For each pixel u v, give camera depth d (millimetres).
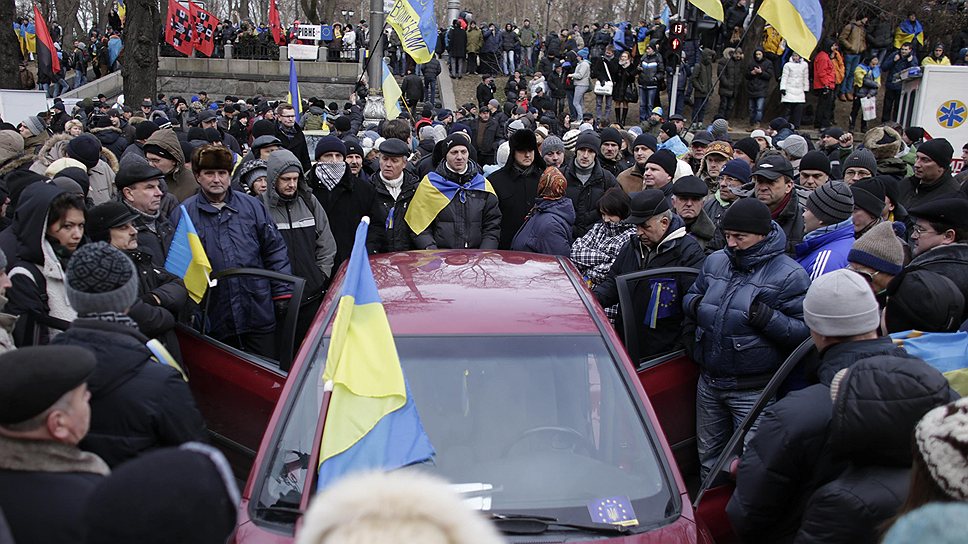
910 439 2211
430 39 13961
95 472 2475
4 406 2268
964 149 9031
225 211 5449
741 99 22594
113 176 7574
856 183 5852
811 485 2766
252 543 2723
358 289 3377
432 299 3742
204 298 4926
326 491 1252
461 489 2979
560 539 2803
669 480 3033
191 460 1483
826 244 4910
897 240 4188
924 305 3574
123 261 3125
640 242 5324
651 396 4242
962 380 3297
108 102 20406
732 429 4469
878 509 2307
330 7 39312
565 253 5898
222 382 4250
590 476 3051
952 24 22469
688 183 5707
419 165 8586
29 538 2273
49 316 4156
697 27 20312
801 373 4098
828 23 21297
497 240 6500
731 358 4277
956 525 1523
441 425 3166
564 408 3242
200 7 27156
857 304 2971
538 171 7207
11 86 22078
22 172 5598
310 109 13867
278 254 5641
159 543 1370
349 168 7023
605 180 7586
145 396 2986
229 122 16188
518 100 21281
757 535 2967
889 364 2363
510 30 27562
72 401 2391
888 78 20922
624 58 20766
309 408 3197
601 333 3541
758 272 4320
